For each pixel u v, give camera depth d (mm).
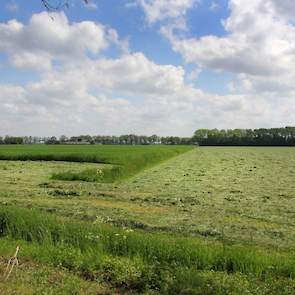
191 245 11148
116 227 13883
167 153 71500
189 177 34531
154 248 10945
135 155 53219
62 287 8609
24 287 8469
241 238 13328
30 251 10906
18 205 18281
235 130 197625
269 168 44688
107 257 10375
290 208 19172
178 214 17203
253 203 20609
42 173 35094
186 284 8594
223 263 10180
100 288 8797
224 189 26250
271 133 180625
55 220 13492
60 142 175750
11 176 31906
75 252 10836
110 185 27625
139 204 19844
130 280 9102
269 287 8703
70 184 27016
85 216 16266
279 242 12961
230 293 8242
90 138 184875
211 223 15477
